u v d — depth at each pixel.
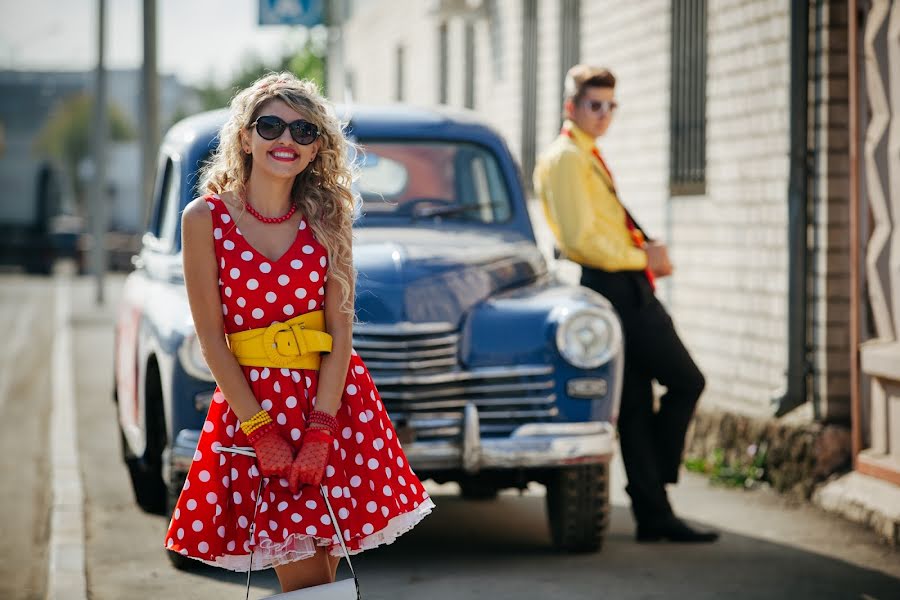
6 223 42.41
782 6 8.60
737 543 6.95
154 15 17.34
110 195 75.56
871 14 7.52
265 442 3.85
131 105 112.69
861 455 7.62
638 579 6.16
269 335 3.92
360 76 27.47
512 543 7.05
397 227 7.39
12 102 106.31
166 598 5.95
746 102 9.16
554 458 6.27
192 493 3.93
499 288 6.66
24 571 7.17
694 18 10.05
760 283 8.98
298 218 4.02
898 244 7.35
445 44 19.97
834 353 8.05
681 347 6.93
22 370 17.41
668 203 10.53
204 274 3.91
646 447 7.00
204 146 7.45
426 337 6.33
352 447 4.00
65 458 9.82
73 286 36.94
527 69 15.04
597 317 6.39
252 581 6.27
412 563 6.56
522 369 6.35
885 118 7.45
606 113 6.89
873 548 6.82
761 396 8.98
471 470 6.24
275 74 4.06
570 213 6.81
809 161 8.14
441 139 7.84
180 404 6.09
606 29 12.05
